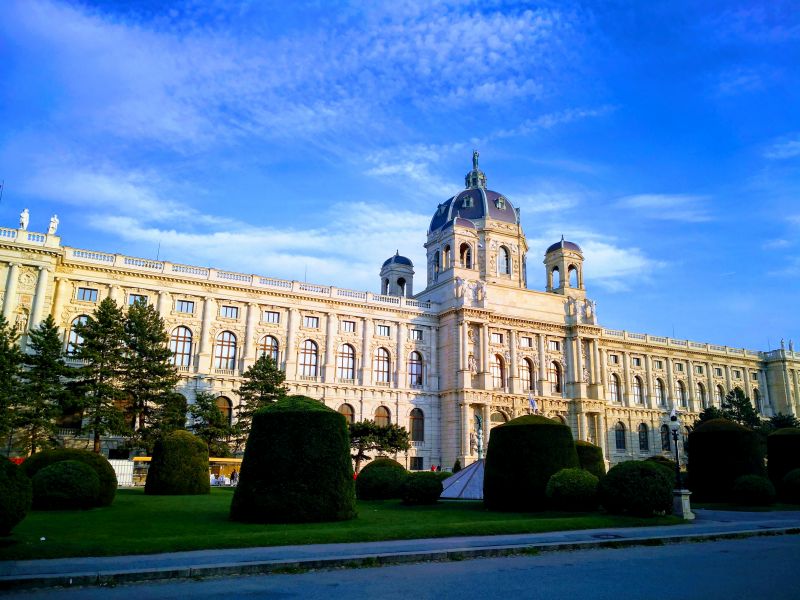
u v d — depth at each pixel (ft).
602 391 340.59
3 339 170.91
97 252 244.22
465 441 289.74
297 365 276.21
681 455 378.12
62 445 216.74
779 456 180.55
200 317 260.42
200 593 53.78
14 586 54.75
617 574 63.87
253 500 97.19
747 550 83.20
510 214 372.38
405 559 71.10
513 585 57.82
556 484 121.08
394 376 300.20
